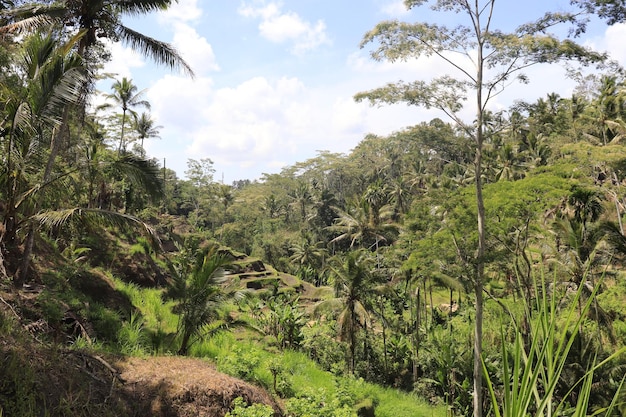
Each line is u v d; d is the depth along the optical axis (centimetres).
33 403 554
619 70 1179
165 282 2002
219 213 6906
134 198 2878
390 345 2400
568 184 1460
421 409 1708
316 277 5125
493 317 2231
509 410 223
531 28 1130
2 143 1064
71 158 1995
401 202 5678
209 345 1293
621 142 2803
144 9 1317
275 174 8550
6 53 1163
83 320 1055
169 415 725
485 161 4278
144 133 4259
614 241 1905
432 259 1450
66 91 1032
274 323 2173
